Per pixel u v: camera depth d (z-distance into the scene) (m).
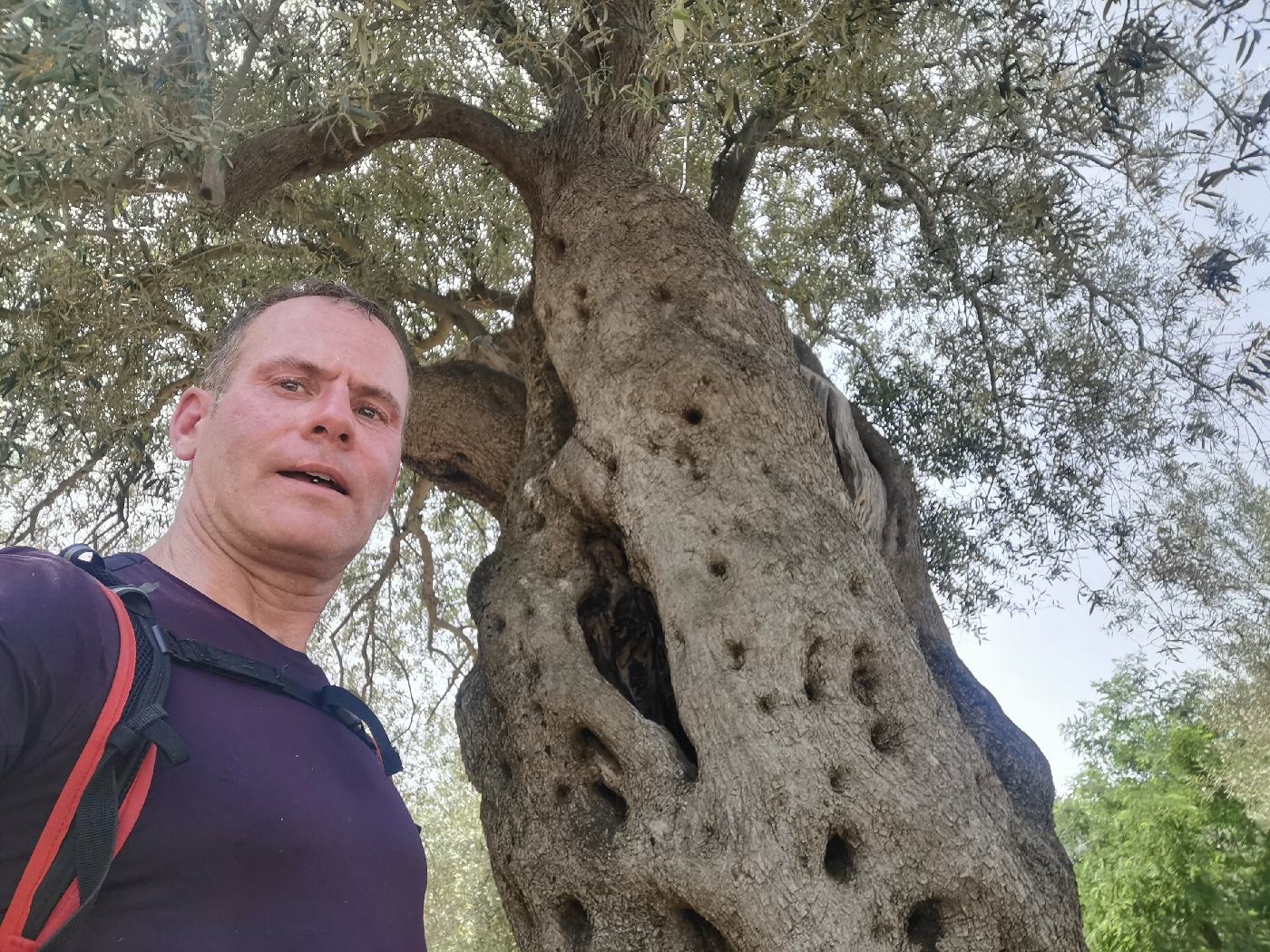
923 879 1.58
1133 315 3.31
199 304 3.31
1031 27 2.59
